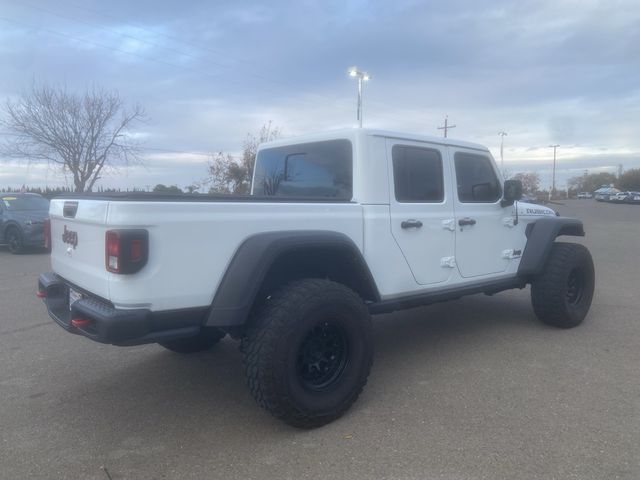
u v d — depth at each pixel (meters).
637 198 57.16
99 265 3.29
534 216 5.71
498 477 2.91
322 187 4.45
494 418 3.62
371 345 3.77
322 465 3.09
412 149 4.47
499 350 5.07
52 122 28.00
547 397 3.94
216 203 3.32
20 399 4.14
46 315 6.71
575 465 3.01
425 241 4.50
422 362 4.79
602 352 4.96
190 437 3.49
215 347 5.36
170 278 3.16
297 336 3.35
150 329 3.17
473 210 4.97
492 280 5.23
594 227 22.44
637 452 3.14
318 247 3.64
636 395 3.95
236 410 3.90
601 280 8.85
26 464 3.18
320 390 3.54
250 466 3.11
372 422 3.61
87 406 4.00
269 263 3.37
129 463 3.18
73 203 3.58
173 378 4.55
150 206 3.07
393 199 4.28
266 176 5.11
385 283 4.21
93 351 5.27
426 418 3.65
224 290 3.31
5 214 13.52
